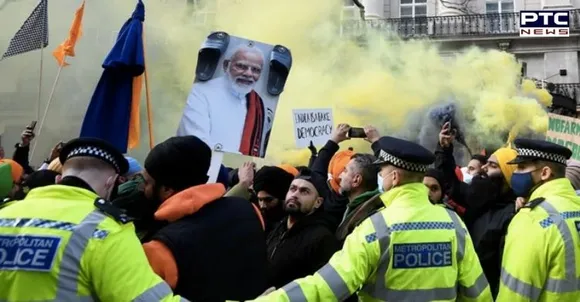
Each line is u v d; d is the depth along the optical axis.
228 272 2.30
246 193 3.73
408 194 2.67
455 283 2.64
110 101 4.31
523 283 2.79
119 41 4.37
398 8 22.92
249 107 4.38
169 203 2.34
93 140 2.25
